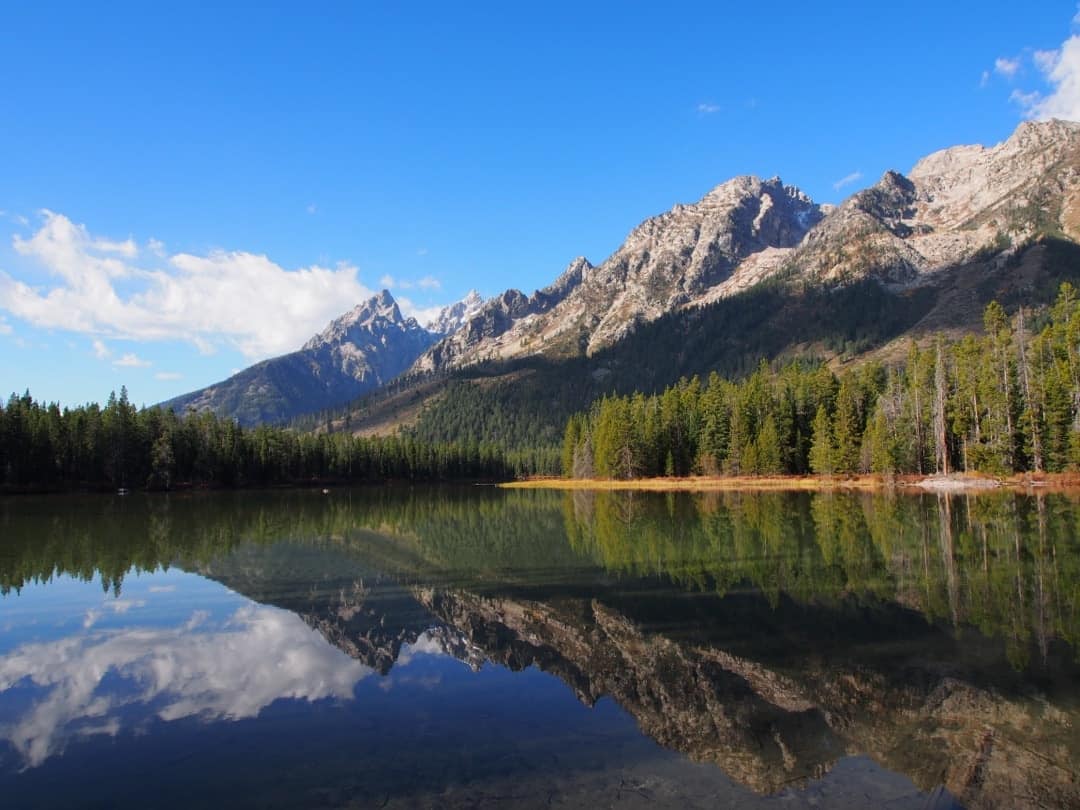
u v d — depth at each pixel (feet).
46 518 187.73
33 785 33.45
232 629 66.28
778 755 35.86
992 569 85.66
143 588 87.66
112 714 43.60
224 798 31.65
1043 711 41.09
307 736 39.52
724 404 377.09
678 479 385.29
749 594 76.89
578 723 41.16
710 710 42.73
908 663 50.65
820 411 327.67
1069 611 64.34
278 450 426.10
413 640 61.62
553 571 97.71
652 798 31.07
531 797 31.32
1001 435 248.11
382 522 183.42
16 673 52.65
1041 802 30.22
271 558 114.21
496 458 611.47
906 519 146.51
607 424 434.71
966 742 36.88
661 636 60.75
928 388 296.51
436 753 36.76
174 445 362.74
